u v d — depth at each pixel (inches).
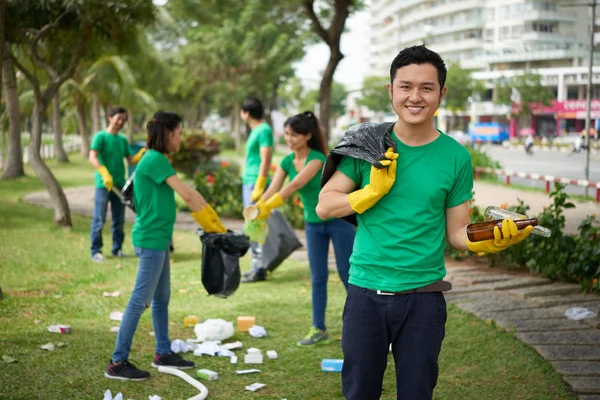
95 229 329.7
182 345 196.2
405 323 109.6
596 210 570.6
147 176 169.3
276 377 176.4
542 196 693.3
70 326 214.8
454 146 111.0
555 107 2773.1
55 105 1124.5
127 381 169.5
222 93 1526.8
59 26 407.2
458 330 213.8
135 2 389.4
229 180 525.0
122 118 332.2
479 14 3531.0
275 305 250.5
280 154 1605.6
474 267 309.7
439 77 107.0
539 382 169.2
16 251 346.9
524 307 239.5
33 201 586.2
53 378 168.9
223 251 181.3
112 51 480.7
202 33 1414.9
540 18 3257.9
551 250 277.7
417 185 108.7
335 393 165.0
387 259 109.5
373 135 108.9
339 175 114.4
